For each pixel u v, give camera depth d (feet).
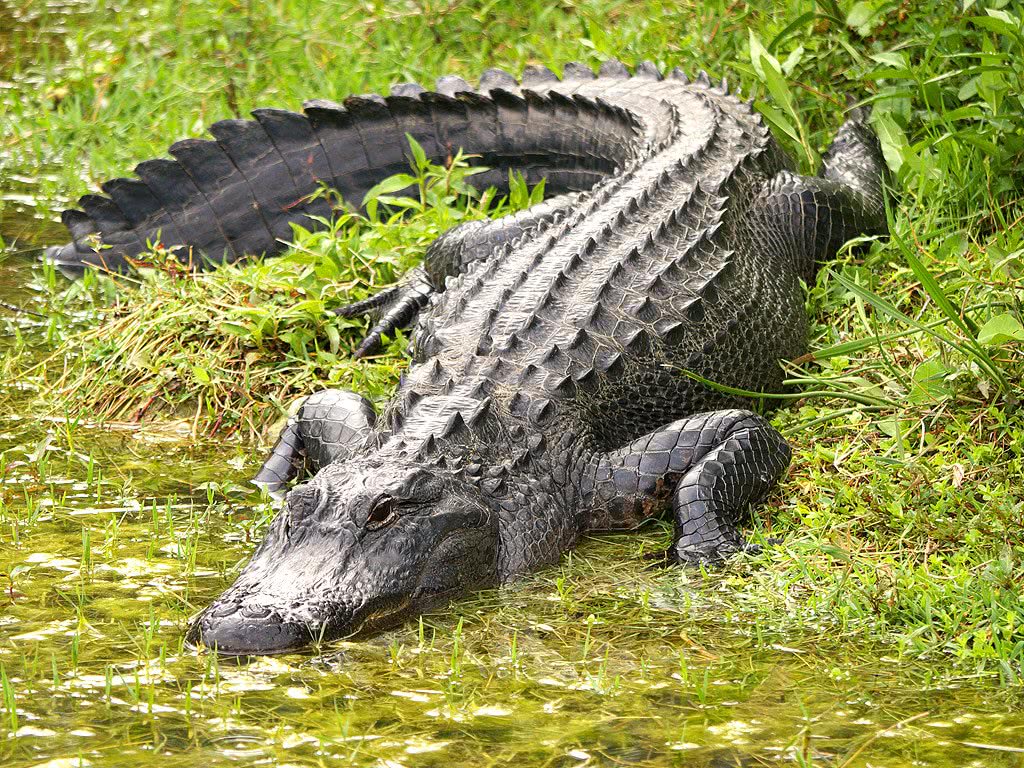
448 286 38.37
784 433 35.60
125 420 38.96
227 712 23.84
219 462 36.63
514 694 24.73
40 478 34.81
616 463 32.76
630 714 24.02
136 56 63.67
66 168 55.52
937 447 33.35
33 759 22.12
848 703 24.48
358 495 27.91
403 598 27.68
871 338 35.65
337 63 61.26
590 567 30.96
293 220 48.75
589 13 62.23
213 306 41.45
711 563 30.60
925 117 46.68
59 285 46.14
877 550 30.04
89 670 25.27
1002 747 22.94
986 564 28.35
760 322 37.73
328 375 39.99
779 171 45.34
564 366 33.47
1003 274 37.81
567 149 49.85
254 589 26.91
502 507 30.30
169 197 47.37
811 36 51.96
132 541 31.40
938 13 48.52
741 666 25.90
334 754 22.49
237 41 64.85
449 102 50.11
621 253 37.40
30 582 29.12
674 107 47.42
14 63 65.98
